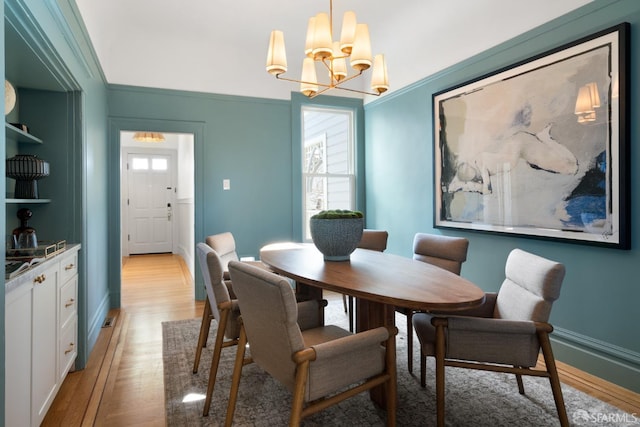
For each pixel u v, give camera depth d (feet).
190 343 9.05
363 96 15.20
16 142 7.46
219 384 7.00
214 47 13.14
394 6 10.79
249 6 10.68
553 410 6.05
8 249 5.97
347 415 5.94
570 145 7.49
